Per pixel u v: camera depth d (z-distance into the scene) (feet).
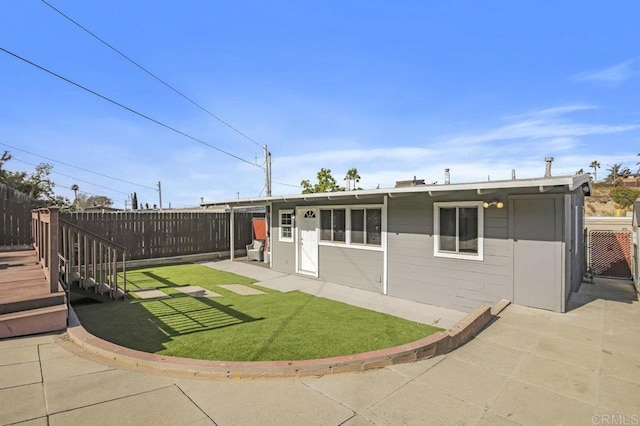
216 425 8.69
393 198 26.96
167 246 44.47
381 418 9.24
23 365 11.90
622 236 33.09
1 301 14.98
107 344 13.34
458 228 23.53
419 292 25.39
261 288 29.43
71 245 21.85
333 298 25.96
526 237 20.76
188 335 16.44
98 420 8.73
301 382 11.19
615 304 21.71
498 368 12.53
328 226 32.53
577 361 13.20
